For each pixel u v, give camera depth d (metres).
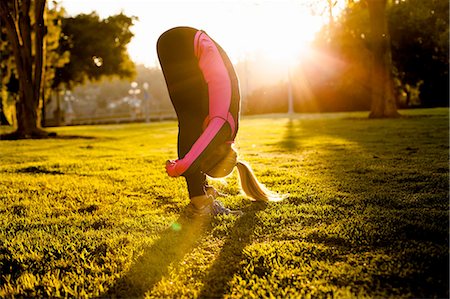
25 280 2.38
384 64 18.72
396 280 2.13
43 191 4.90
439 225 2.91
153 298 2.13
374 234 2.78
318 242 2.75
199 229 3.16
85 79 40.53
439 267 2.23
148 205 4.07
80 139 14.45
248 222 3.24
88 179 5.71
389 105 18.88
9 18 14.57
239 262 2.48
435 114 19.59
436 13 24.23
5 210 4.01
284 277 2.25
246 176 3.79
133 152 9.51
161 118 45.44
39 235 3.14
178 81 3.32
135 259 2.60
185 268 2.44
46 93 26.53
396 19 30.30
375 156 6.80
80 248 2.85
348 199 3.85
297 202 3.87
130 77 40.72
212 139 3.13
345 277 2.19
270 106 36.50
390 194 4.00
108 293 2.20
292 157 7.26
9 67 18.36
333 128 14.34
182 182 5.25
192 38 3.31
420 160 6.13
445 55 30.20
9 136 15.20
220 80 3.25
